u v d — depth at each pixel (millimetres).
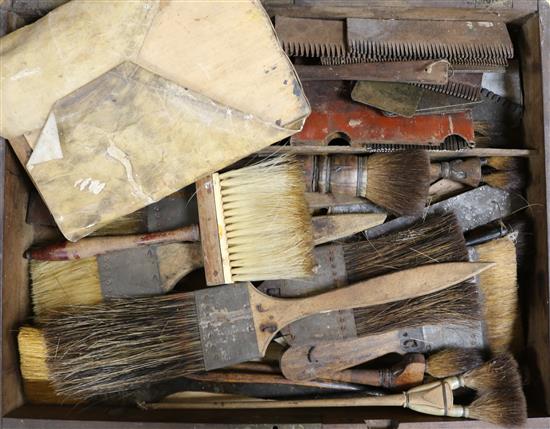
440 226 1493
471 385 1467
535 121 1506
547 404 1454
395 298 1429
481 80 1479
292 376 1479
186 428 1357
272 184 1396
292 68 1204
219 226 1361
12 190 1418
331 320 1466
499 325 1539
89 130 1218
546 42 1457
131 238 1410
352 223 1483
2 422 1376
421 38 1418
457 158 1544
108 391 1446
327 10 1392
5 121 1192
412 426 1394
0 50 1178
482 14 1435
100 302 1475
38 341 1421
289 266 1396
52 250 1412
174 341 1417
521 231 1558
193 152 1248
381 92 1419
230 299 1412
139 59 1175
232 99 1212
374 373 1500
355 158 1457
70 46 1164
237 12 1163
